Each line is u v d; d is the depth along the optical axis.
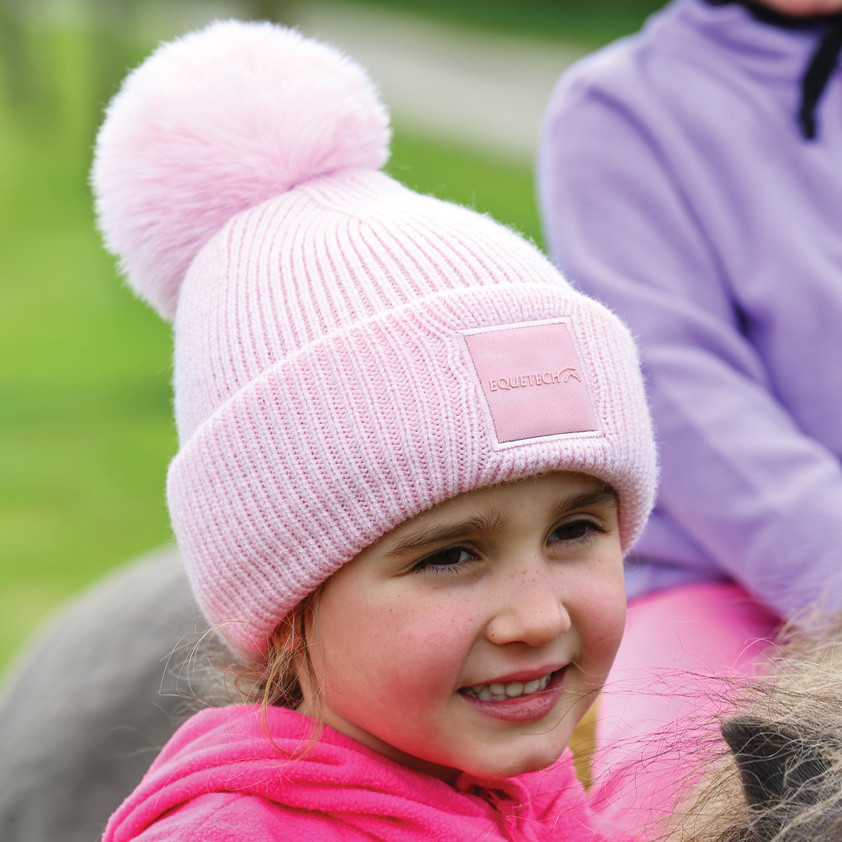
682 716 1.42
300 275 1.44
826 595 1.79
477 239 1.48
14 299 9.49
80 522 5.50
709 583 2.16
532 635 1.31
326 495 1.33
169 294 1.67
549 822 1.49
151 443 6.46
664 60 2.43
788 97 2.35
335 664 1.38
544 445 1.31
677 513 2.11
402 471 1.31
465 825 1.40
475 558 1.34
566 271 2.37
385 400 1.32
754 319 2.29
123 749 2.03
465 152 12.12
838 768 1.10
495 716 1.35
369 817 1.36
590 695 1.42
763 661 1.80
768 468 2.03
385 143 1.72
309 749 1.39
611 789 1.43
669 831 1.23
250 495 1.37
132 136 1.62
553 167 2.46
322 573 1.35
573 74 2.55
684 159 2.32
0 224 11.76
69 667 2.18
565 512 1.37
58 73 17.31
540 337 1.37
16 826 1.97
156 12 16.48
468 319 1.35
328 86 1.63
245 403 1.38
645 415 1.47
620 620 1.42
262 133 1.59
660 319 2.19
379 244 1.45
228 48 1.65
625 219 2.33
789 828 1.07
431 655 1.31
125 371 7.65
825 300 2.19
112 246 1.68
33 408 6.98
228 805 1.34
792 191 2.30
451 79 15.60
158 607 2.22
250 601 1.42
